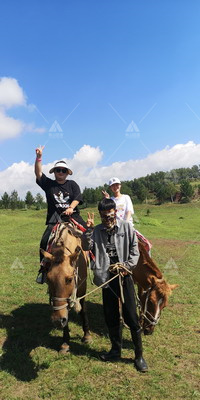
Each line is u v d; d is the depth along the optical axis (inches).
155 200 2566.4
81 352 188.2
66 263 154.3
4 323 233.3
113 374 165.0
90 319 244.8
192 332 222.2
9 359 179.3
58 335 212.5
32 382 157.8
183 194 2452.0
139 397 146.6
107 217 163.6
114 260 170.6
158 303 177.5
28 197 2866.6
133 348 195.0
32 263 482.3
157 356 185.2
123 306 169.9
